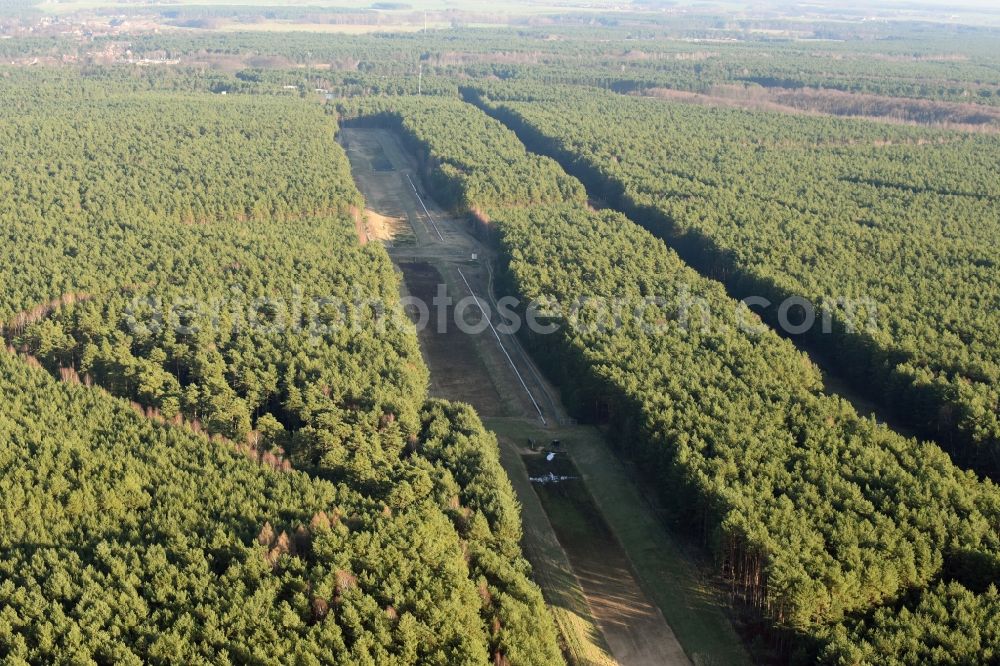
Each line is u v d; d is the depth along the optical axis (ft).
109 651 278.67
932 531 331.16
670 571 358.23
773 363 456.45
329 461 382.22
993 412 414.41
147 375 443.32
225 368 451.53
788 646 309.63
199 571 307.37
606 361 460.55
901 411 457.27
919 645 283.38
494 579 323.78
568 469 428.97
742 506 340.80
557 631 326.44
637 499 402.93
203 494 350.64
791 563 311.68
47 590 298.35
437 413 424.46
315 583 301.43
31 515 337.93
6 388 426.51
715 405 409.69
